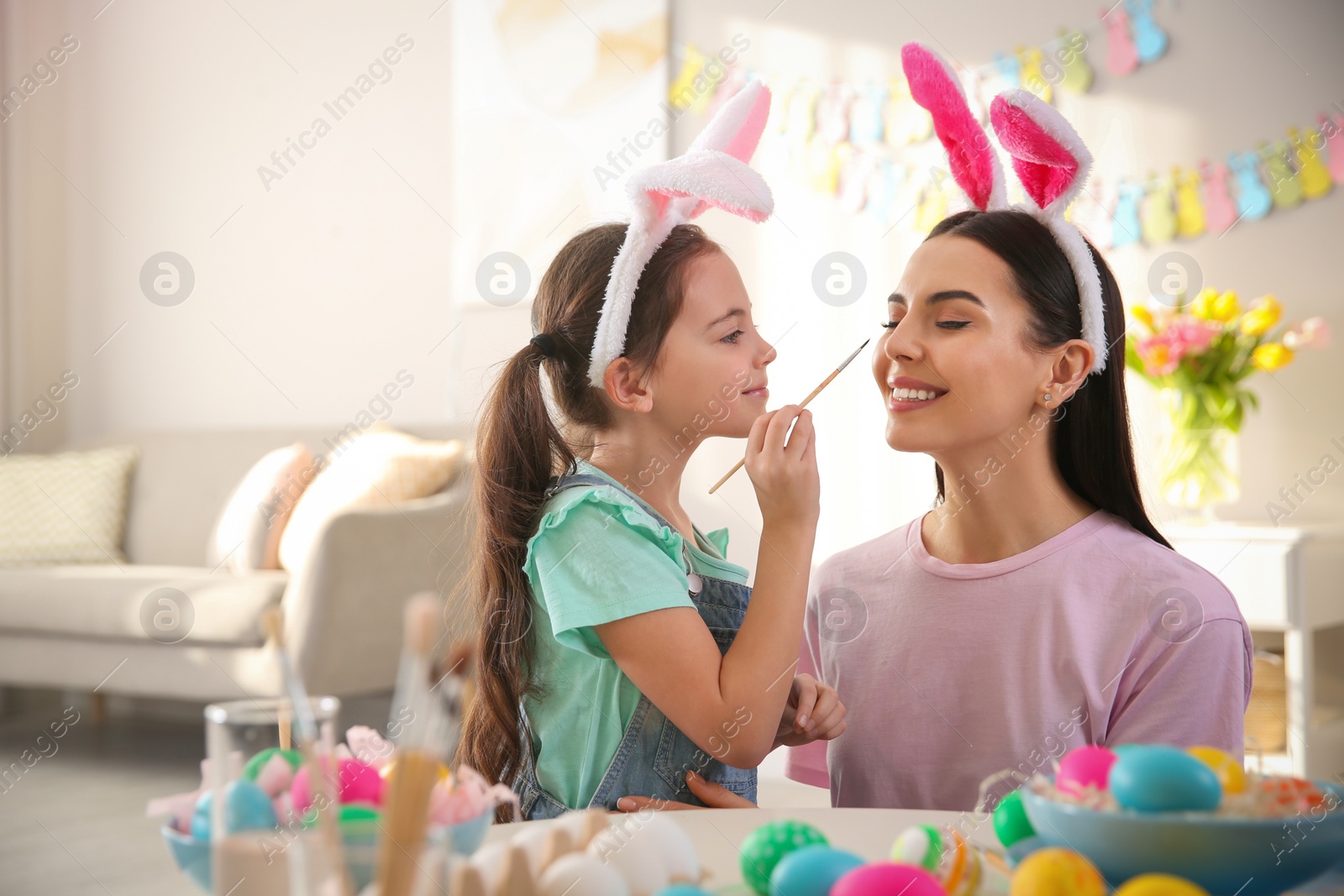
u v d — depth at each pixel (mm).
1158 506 2055
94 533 3094
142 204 3506
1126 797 503
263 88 3279
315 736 468
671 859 520
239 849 446
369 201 3088
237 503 2797
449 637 1021
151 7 3486
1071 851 487
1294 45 2062
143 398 3516
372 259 3084
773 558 853
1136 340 2047
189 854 474
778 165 2514
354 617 2314
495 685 900
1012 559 889
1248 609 1847
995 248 864
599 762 875
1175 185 2148
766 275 2518
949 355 854
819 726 887
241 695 2359
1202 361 2014
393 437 2713
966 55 2324
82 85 3588
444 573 2416
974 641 884
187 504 3080
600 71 2709
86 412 3600
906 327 871
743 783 950
